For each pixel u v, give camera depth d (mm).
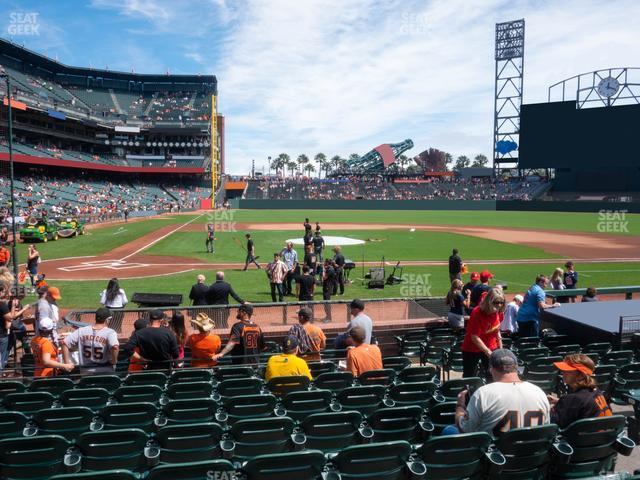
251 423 5762
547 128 81438
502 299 8125
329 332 13531
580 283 23906
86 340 8711
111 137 107375
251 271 26984
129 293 20828
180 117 114500
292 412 6918
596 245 39906
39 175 82938
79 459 5336
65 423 6355
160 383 8617
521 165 84000
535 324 12008
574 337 11891
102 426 6535
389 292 21188
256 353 9711
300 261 29812
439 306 14711
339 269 20469
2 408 7324
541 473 5270
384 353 13359
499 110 105438
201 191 113562
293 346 8102
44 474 5219
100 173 101938
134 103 119812
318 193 117188
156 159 113250
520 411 5012
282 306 14336
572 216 75125
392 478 4988
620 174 87750
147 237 45062
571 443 5230
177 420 6656
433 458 4930
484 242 41781
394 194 114688
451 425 6387
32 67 103812
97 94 115875
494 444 5043
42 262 29500
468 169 146250
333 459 4910
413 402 7488
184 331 10258
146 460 5566
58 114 83250
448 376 10633
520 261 31219
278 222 65938
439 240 43344
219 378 8953
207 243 34688
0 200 58562
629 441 5281
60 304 18688
